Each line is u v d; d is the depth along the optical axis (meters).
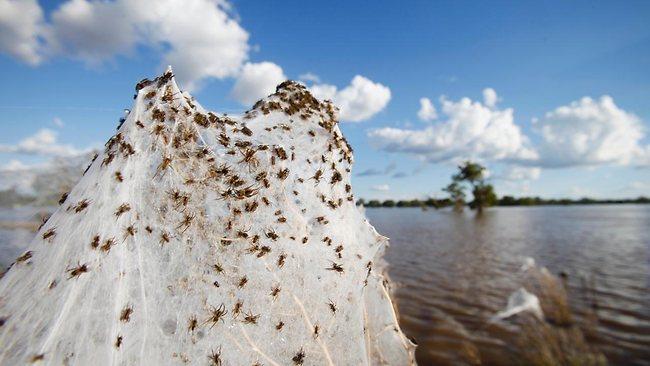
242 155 3.41
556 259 19.69
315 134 4.17
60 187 6.96
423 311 11.41
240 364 2.70
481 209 66.81
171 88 3.31
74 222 2.65
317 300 3.21
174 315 2.65
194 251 2.90
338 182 4.07
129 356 2.42
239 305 2.86
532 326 9.73
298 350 2.97
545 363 7.84
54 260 2.50
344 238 3.71
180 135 3.21
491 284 14.45
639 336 9.04
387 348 3.82
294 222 3.42
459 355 8.37
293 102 4.38
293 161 3.75
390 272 17.19
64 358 2.21
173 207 2.96
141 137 3.04
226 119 3.77
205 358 2.61
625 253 21.20
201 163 3.20
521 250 23.02
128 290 2.59
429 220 52.84
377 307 3.92
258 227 3.21
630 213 70.44
